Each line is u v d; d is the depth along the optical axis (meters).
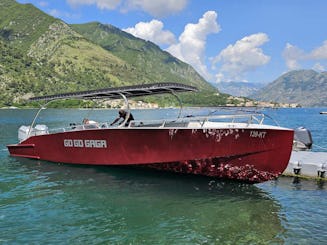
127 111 12.89
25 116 79.56
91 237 7.60
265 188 11.87
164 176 12.62
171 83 12.15
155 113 73.81
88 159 13.80
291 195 11.09
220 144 11.21
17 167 14.69
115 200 10.08
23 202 9.98
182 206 9.59
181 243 7.35
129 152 12.54
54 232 7.86
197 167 11.77
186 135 11.46
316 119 68.06
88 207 9.51
